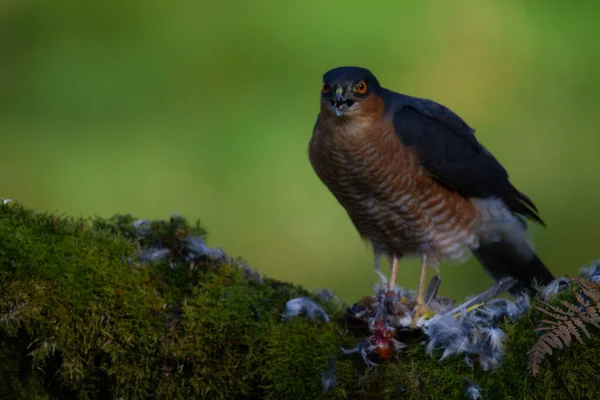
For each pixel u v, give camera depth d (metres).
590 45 13.57
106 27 13.57
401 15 13.59
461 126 8.23
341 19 13.47
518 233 8.27
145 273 6.14
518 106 13.16
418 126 7.82
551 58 13.44
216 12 13.64
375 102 7.67
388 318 5.86
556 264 12.48
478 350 5.64
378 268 8.45
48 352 5.94
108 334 5.93
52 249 6.05
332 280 11.89
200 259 6.43
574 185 12.83
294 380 5.86
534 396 5.54
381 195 7.89
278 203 12.26
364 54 13.27
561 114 13.22
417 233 8.05
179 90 13.06
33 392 6.10
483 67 13.39
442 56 13.36
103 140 12.73
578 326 5.41
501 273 8.60
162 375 5.96
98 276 6.01
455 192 8.03
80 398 6.10
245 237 12.05
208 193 12.30
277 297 6.31
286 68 13.19
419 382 5.73
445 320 5.85
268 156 12.55
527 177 12.95
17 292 5.88
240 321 5.95
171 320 5.97
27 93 13.08
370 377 5.80
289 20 13.51
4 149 12.69
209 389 5.93
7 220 6.15
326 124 7.80
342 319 6.14
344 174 7.91
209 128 12.77
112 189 12.41
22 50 13.42
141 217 12.16
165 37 13.46
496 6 13.76
